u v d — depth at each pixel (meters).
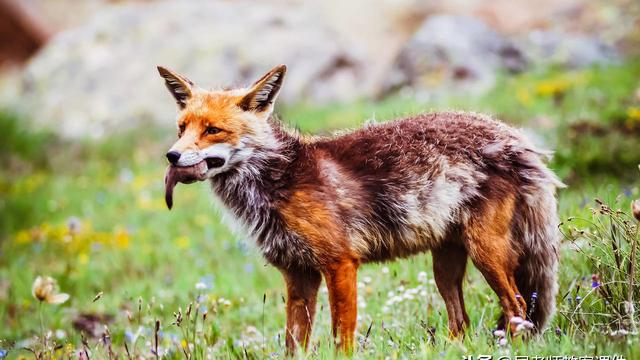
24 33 35.16
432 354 6.72
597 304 7.64
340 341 7.33
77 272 14.34
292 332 7.98
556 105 19.67
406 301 9.12
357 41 31.05
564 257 9.07
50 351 8.18
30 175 22.97
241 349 8.47
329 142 8.34
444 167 7.93
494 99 21.36
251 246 8.27
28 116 27.03
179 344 9.05
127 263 14.77
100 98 27.89
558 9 29.41
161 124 26.55
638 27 26.92
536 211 7.99
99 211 18.91
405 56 26.03
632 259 6.86
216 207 8.64
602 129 16.72
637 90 18.53
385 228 8.08
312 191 7.81
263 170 8.02
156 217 17.97
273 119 8.59
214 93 8.27
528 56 25.38
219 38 29.12
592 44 25.78
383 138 8.25
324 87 28.09
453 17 26.88
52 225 17.98
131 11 31.59
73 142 25.80
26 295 13.05
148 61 28.75
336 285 7.65
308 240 7.71
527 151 8.01
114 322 11.29
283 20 30.00
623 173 14.74
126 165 23.58
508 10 29.98
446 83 24.30
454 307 8.29
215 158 7.88
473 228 7.87
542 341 7.00
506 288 7.75
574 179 14.66
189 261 14.55
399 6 32.06
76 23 35.56
